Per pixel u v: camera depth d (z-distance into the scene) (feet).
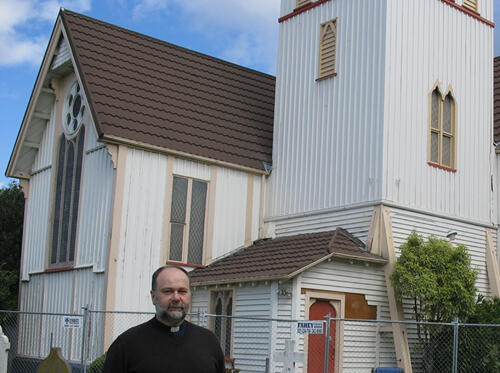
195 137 71.82
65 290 72.13
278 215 74.18
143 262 66.23
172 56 80.33
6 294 87.76
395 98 66.28
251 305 61.00
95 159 70.38
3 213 102.47
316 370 58.75
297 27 76.64
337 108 70.08
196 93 77.41
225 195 72.54
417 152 67.62
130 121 67.72
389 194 64.54
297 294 57.72
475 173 72.84
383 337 61.82
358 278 61.52
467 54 73.87
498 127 78.28
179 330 19.69
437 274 60.23
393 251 62.75
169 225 68.18
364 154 66.39
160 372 18.86
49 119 82.02
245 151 75.10
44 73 78.43
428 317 59.93
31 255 80.79
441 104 70.64
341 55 70.69
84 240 69.77
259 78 87.92
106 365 19.21
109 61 73.00
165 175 68.49
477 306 60.34
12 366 79.25
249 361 59.93
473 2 75.56
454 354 43.06
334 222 68.18
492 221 73.67
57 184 78.33
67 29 73.00
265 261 63.57
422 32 69.46
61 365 45.62
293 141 74.43
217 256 71.10
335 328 59.82
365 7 68.85
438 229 68.33
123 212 65.46
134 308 65.26
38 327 76.18
